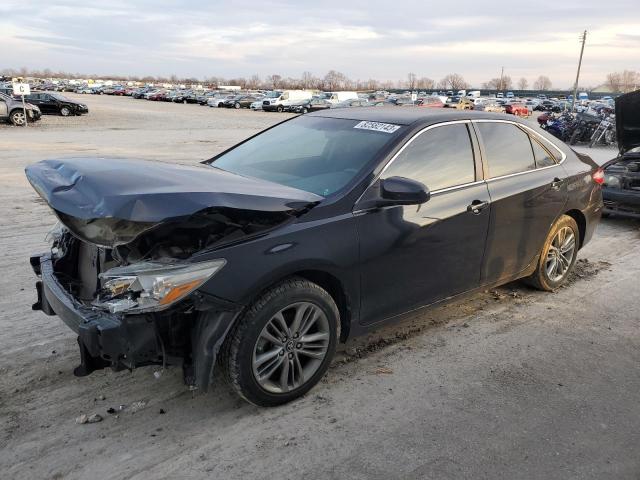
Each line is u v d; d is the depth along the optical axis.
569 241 5.23
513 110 48.34
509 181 4.41
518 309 4.83
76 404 3.25
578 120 23.00
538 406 3.37
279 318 3.14
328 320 3.34
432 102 48.28
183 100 62.97
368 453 2.90
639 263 6.32
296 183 3.69
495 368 3.82
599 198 5.47
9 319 4.32
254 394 3.12
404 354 3.97
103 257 3.20
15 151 15.47
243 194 2.92
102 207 2.59
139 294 2.76
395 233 3.56
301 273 3.29
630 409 3.37
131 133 23.30
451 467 2.81
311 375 3.36
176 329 2.92
